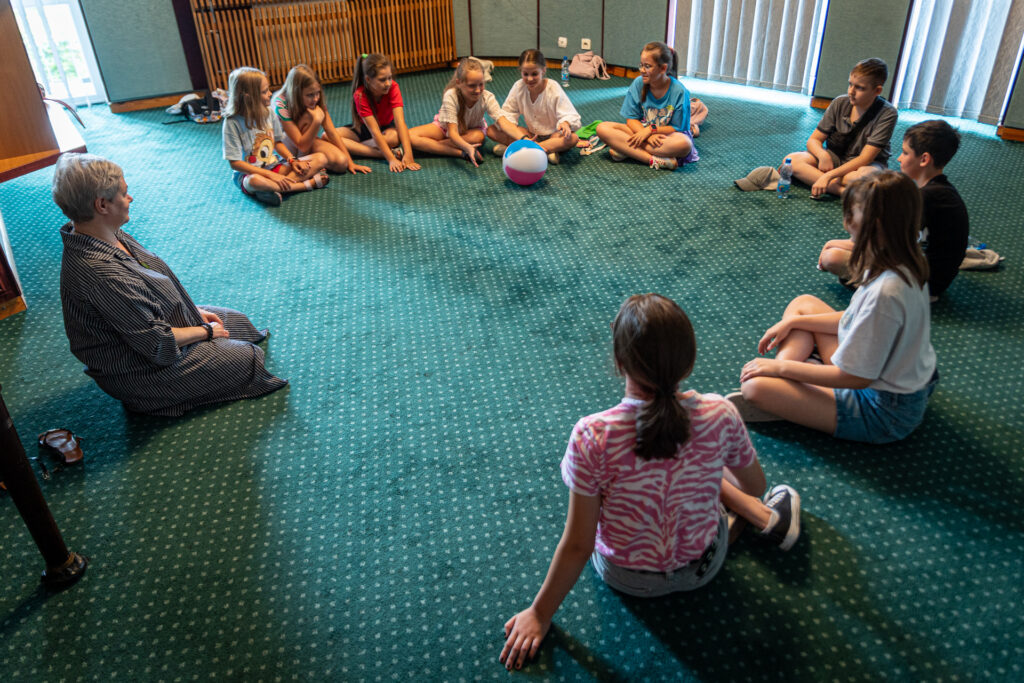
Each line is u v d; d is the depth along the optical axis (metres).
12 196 4.25
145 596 1.84
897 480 2.10
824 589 1.79
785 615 1.73
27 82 3.52
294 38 6.13
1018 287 3.07
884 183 1.82
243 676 1.64
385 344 2.83
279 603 1.81
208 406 2.52
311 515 2.06
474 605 1.79
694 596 1.78
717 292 3.10
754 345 2.73
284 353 2.79
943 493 2.05
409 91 6.18
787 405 2.15
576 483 1.43
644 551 1.57
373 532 2.00
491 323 2.95
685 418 1.35
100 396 2.59
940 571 1.83
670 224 3.74
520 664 1.63
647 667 1.62
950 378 2.53
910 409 2.08
